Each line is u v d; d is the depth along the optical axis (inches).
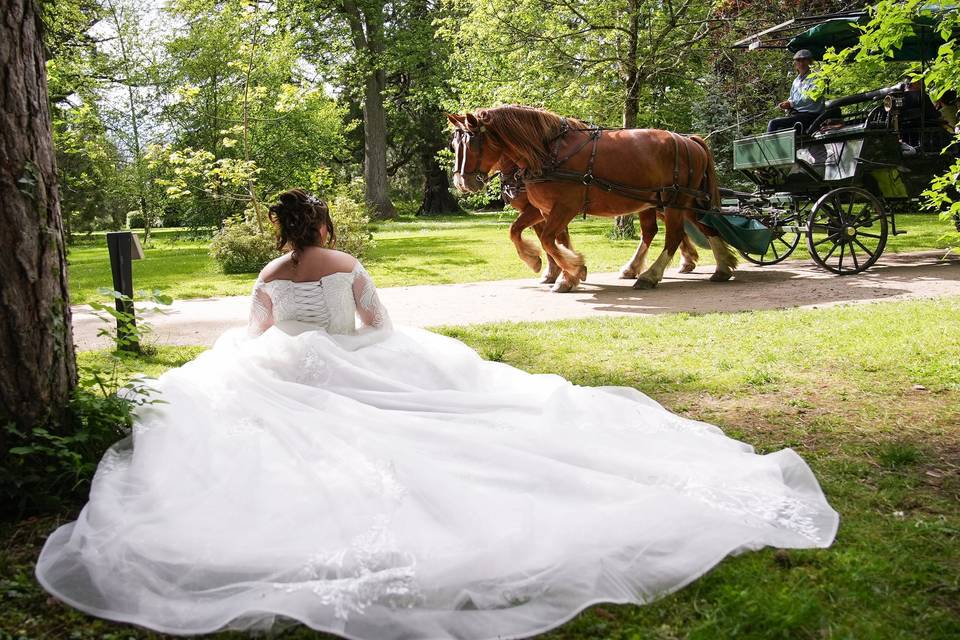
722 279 418.6
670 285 410.9
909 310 293.1
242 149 832.3
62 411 134.7
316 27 1216.8
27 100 125.3
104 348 274.2
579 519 110.6
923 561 107.5
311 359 144.5
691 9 655.1
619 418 148.2
